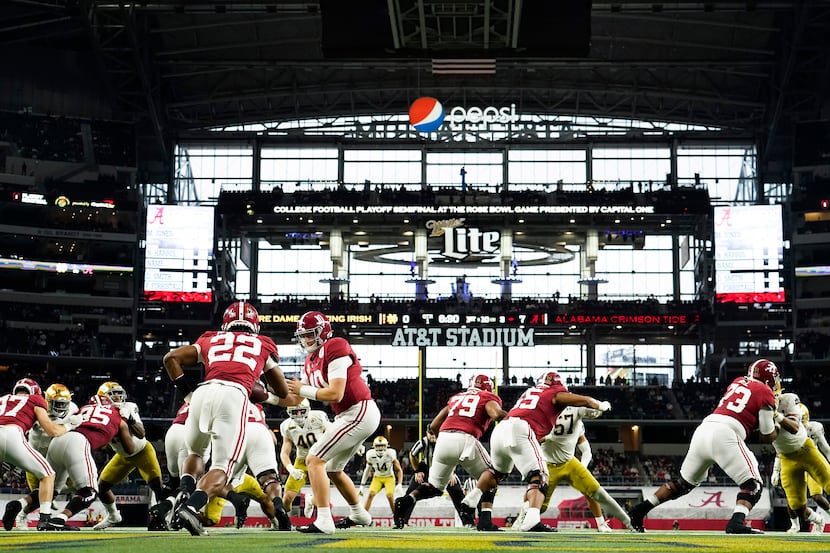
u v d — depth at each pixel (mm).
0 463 13414
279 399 10062
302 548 6172
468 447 13328
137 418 14914
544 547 6574
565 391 12922
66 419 14227
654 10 45969
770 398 11992
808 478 16016
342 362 10289
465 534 9883
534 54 32750
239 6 46031
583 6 32031
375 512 41719
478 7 31734
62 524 13680
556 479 14531
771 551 6277
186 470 9414
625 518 14430
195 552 5742
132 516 43125
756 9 46281
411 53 32688
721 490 43281
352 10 32438
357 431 10375
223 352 9320
